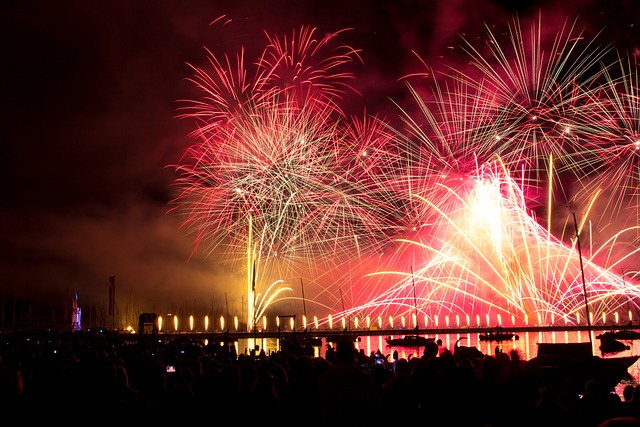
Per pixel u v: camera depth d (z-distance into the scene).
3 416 11.19
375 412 10.38
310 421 12.41
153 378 13.05
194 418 11.53
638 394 11.67
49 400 12.38
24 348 35.12
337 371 10.53
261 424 10.75
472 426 10.76
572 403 13.30
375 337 155.12
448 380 10.92
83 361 12.30
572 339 125.69
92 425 11.77
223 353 31.28
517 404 11.34
